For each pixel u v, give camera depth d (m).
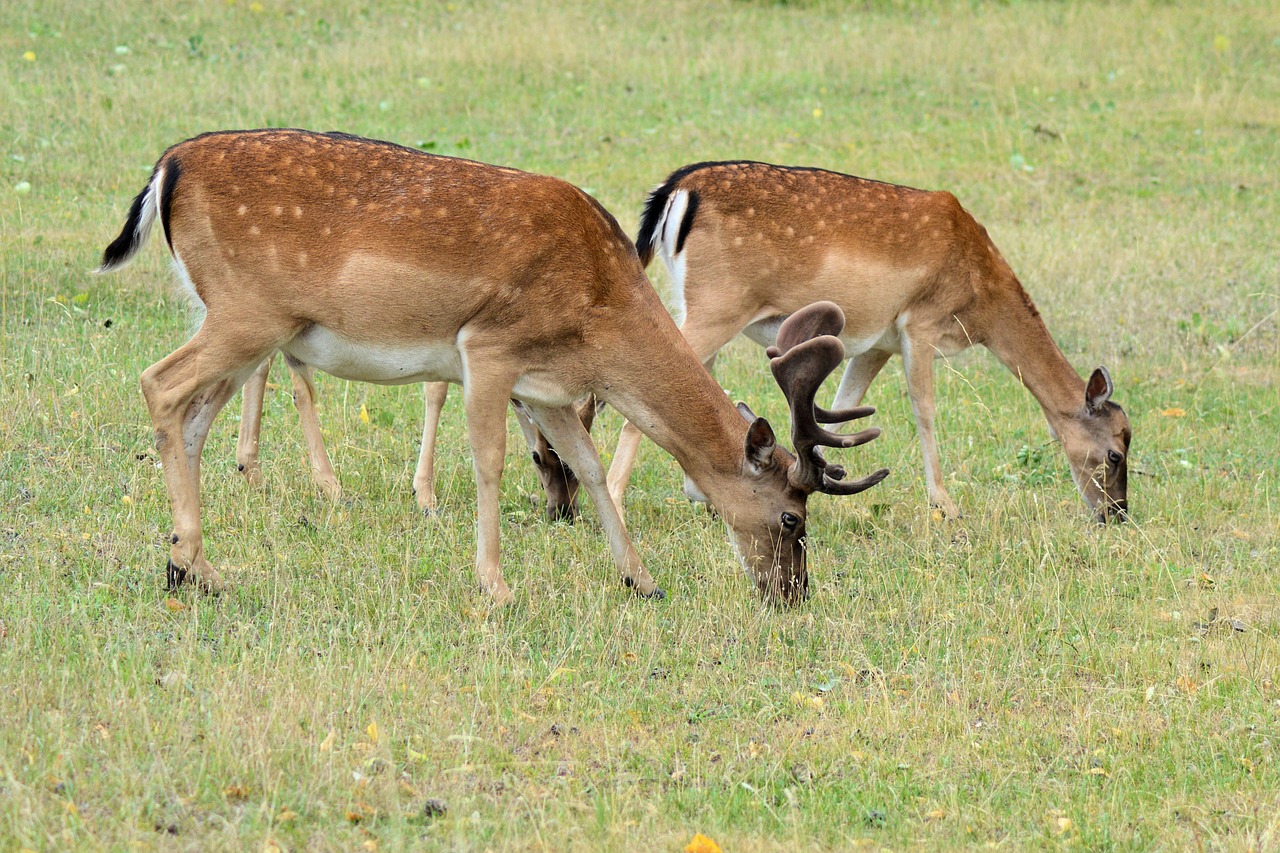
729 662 9.39
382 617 9.45
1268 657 9.82
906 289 12.89
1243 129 25.86
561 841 6.94
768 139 23.72
